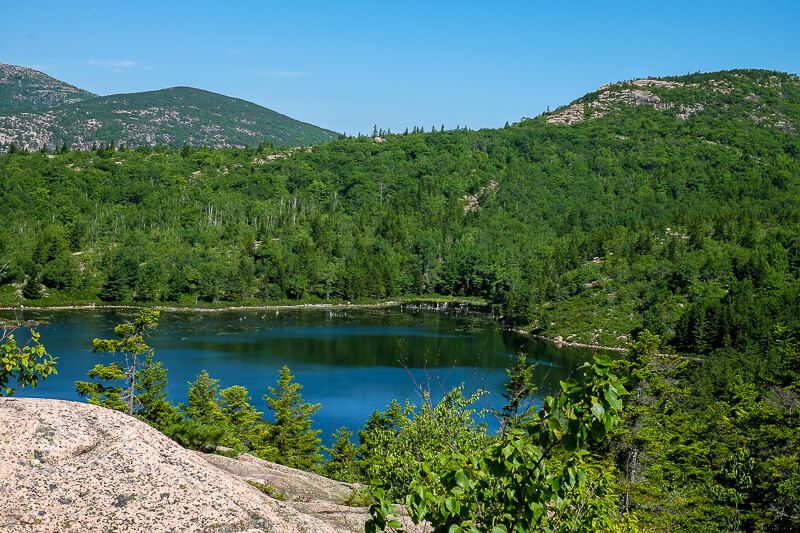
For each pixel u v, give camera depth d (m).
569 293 137.12
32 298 127.31
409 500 5.88
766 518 25.08
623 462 28.84
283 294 153.75
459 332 115.06
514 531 6.04
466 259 174.75
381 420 42.03
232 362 82.38
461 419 15.34
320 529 7.09
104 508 6.02
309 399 65.25
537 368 80.88
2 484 5.96
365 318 132.00
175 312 130.88
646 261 139.75
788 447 28.16
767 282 114.94
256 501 6.80
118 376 36.94
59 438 6.57
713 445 32.22
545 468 6.07
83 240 158.12
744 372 56.62
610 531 8.95
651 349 32.56
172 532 5.96
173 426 29.77
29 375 10.02
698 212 190.88
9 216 169.25
